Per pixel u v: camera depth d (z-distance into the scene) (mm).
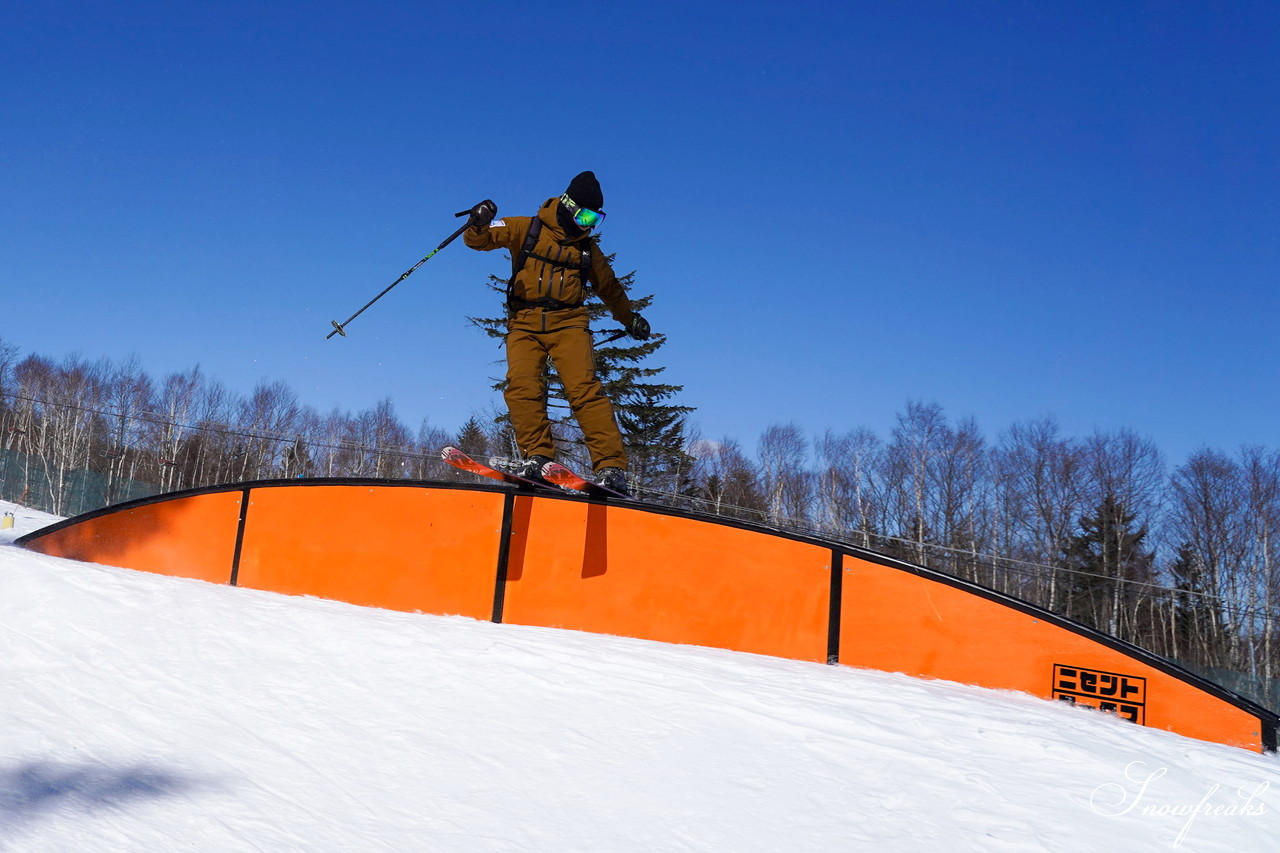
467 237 5238
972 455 37094
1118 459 35875
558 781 3170
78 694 3688
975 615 5125
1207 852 2865
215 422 35688
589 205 5258
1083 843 2857
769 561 5516
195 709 3617
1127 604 31672
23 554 6031
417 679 4066
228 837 2594
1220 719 4621
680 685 4145
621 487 5508
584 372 5426
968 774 3326
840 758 3420
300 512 6426
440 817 2879
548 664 4340
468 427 33000
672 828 2869
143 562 6773
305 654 4320
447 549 6039
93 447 39688
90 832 2496
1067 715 4391
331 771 3150
